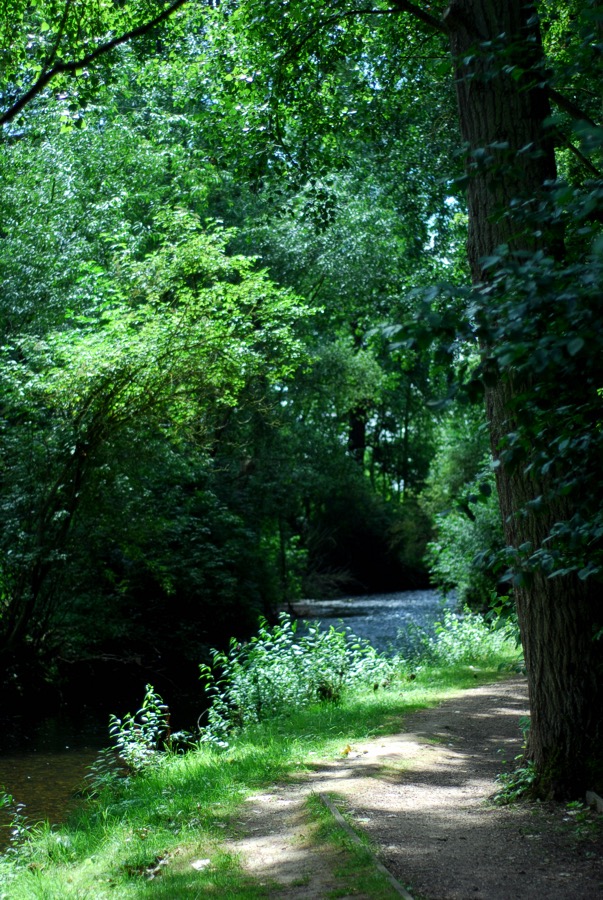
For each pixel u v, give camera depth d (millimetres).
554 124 4098
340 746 9258
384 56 13148
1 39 11117
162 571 20453
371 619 31547
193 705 16672
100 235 18703
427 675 14461
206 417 18719
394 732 9844
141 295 17078
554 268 3926
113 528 17531
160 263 16781
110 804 8078
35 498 16422
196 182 23156
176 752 11008
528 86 5020
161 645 21438
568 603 6301
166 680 20172
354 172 23062
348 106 12633
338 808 6570
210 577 23250
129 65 19469
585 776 6227
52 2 10570
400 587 51812
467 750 8820
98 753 12359
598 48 4438
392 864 5234
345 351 29031
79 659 19047
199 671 21578
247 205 25625
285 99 11383
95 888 5559
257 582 27719
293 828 6242
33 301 17234
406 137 17672
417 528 44562
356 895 4691
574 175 7582
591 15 3539
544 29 8562
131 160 21047
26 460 16344
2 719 15461
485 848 5465
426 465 55156
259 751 9328
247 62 11391
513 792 6566
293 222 25969
